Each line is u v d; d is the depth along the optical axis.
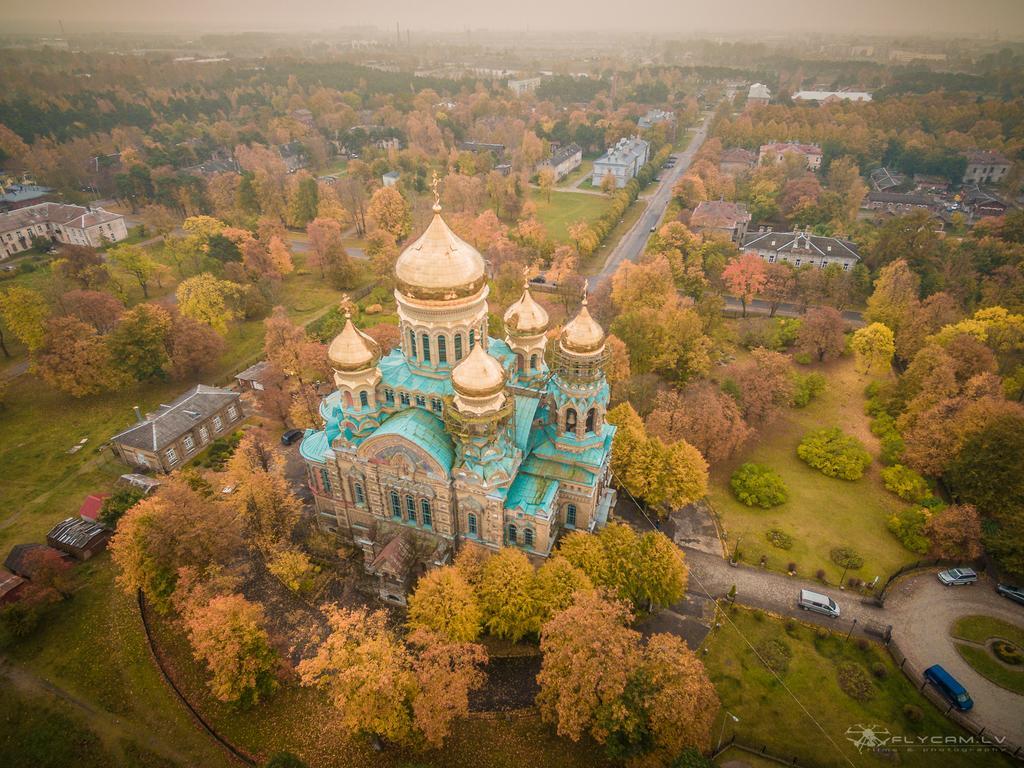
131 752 59.72
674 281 150.88
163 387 119.38
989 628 72.81
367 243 193.75
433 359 72.19
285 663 64.56
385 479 73.56
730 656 69.25
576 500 75.88
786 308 152.88
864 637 71.81
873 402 111.62
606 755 57.94
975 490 84.31
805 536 86.06
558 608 65.00
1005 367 113.62
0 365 125.06
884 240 151.88
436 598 63.91
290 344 115.81
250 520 79.62
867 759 59.72
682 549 83.56
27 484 93.88
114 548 72.00
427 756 59.25
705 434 93.44
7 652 68.56
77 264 142.50
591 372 68.81
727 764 59.16
